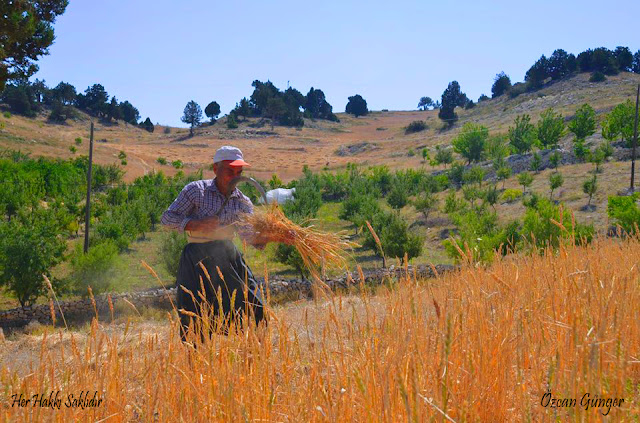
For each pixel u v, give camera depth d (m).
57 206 32.25
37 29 19.95
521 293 3.23
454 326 2.44
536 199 30.06
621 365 2.25
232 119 145.75
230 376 2.43
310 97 169.62
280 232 3.65
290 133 141.25
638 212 18.36
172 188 41.00
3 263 16.00
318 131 149.12
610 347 2.41
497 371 2.47
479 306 2.90
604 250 4.81
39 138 83.25
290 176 78.00
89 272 17.11
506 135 68.38
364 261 21.61
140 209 30.09
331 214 35.47
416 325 2.52
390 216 22.31
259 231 3.67
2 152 69.69
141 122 149.75
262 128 146.12
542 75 133.75
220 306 2.90
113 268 17.59
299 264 17.45
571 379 2.12
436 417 2.02
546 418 2.22
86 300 15.95
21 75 20.27
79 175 49.50
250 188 39.91
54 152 77.25
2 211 28.47
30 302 16.55
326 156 104.00
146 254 24.78
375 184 45.59
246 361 2.54
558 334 2.80
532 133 56.16
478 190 34.59
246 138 133.75
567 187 33.75
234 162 3.86
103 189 51.19
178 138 131.50
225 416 2.24
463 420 1.94
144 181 49.16
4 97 119.88
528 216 16.31
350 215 31.06
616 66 128.75
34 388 2.50
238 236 3.87
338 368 2.48
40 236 16.83
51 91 139.25
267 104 146.62
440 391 2.19
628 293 3.12
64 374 2.61
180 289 3.75
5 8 19.12
